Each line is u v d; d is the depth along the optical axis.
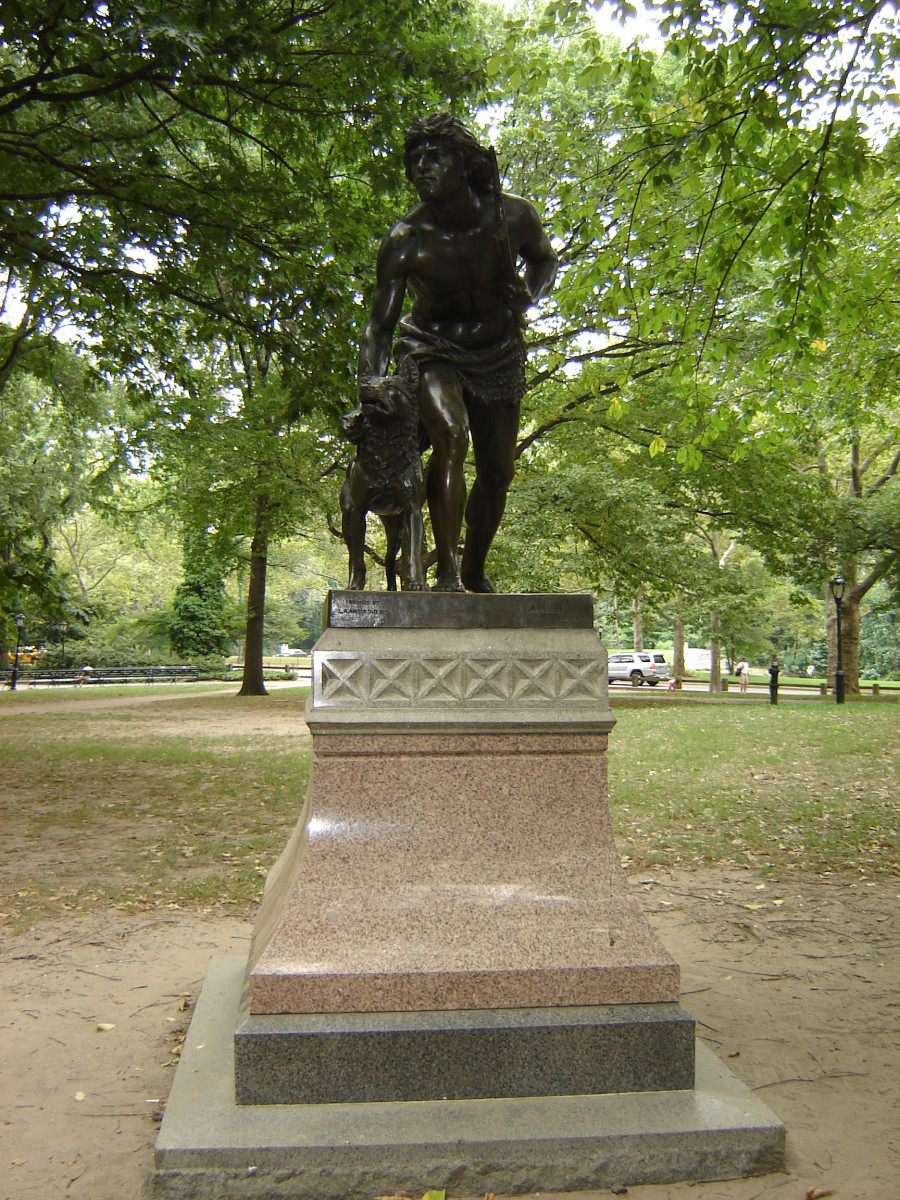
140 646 44.62
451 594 3.45
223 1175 2.64
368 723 3.24
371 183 9.84
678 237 7.66
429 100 9.68
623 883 3.27
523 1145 2.71
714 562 23.91
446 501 3.70
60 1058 3.69
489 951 3.08
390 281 3.82
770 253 7.54
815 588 27.41
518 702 3.33
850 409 12.52
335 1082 2.89
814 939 5.28
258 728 17.41
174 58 7.60
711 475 21.92
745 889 6.35
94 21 8.08
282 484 19.73
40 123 11.38
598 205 7.99
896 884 6.40
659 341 17.83
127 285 11.23
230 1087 3.02
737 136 7.37
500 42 17.64
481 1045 2.94
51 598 15.95
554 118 17.42
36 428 26.86
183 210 9.80
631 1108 2.90
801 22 6.05
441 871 3.23
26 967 4.74
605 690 3.38
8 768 11.62
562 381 18.67
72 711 21.80
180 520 31.25
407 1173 2.67
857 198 10.57
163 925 5.46
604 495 20.00
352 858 3.22
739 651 41.66
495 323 3.89
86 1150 2.99
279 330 11.04
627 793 9.70
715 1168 2.78
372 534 23.12
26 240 9.80
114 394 23.48
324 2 9.17
